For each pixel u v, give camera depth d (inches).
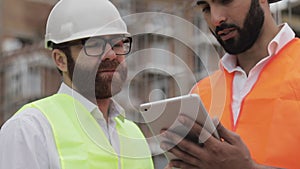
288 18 212.7
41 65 384.2
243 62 149.3
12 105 397.4
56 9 141.1
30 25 626.2
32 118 134.3
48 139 132.8
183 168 126.3
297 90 139.9
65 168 131.6
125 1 340.8
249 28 140.7
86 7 137.9
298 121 137.7
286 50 145.4
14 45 610.9
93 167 134.6
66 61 138.8
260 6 141.3
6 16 615.8
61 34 138.0
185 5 240.5
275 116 139.9
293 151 137.1
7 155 131.4
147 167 143.2
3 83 406.0
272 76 143.9
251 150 140.7
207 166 122.9
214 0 140.0
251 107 143.6
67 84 141.5
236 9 138.8
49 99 139.9
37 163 130.1
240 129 143.8
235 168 122.2
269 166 127.0
